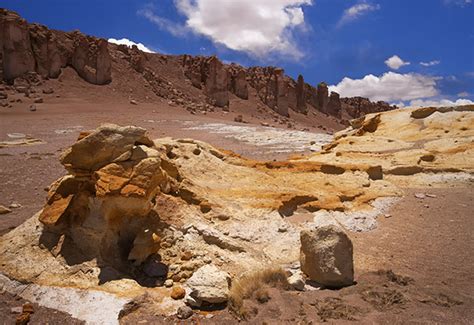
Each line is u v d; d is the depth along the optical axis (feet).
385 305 20.77
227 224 32.42
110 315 20.20
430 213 40.47
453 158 58.95
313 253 24.86
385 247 31.60
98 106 190.60
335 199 40.88
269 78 341.62
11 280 23.80
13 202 42.91
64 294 22.26
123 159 25.82
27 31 204.33
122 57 268.41
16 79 195.42
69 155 26.35
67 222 26.76
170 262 26.27
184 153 42.52
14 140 93.66
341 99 463.83
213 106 280.92
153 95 249.96
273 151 103.14
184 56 324.39
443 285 23.81
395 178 54.39
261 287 22.91
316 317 19.70
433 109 78.48
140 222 27.50
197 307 21.25
